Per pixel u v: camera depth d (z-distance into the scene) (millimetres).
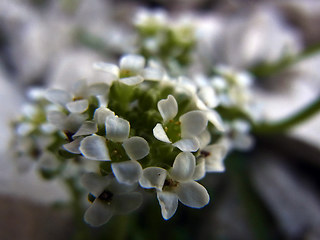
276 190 53
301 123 47
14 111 58
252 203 50
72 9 79
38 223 46
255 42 66
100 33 74
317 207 52
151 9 82
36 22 76
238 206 51
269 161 56
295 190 53
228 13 80
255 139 56
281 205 52
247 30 68
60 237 47
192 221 50
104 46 69
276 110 60
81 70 65
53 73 66
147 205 49
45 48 71
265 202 52
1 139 50
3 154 48
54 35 73
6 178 46
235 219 50
